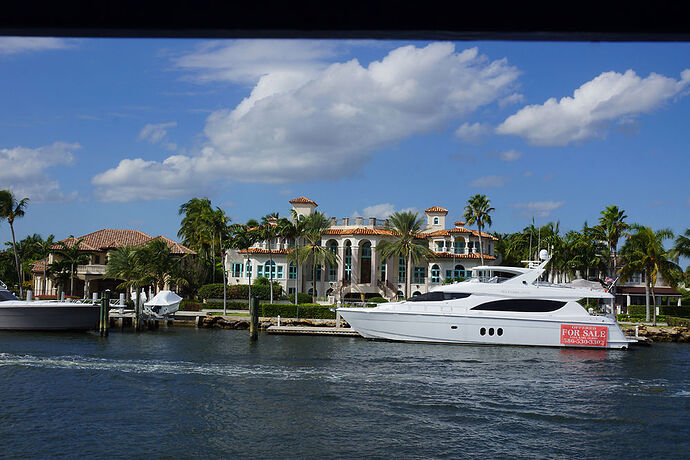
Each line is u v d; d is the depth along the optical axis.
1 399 22.27
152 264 59.28
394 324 38.66
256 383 25.92
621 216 69.38
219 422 19.95
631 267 58.81
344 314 39.81
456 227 83.25
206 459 16.55
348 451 17.33
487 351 35.59
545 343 37.22
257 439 18.30
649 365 32.47
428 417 20.80
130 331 47.88
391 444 17.97
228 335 45.56
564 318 37.22
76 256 71.25
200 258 74.38
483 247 78.50
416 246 68.88
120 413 20.81
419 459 16.78
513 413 21.50
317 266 76.94
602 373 29.69
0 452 16.70
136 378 26.55
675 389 26.03
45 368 28.38
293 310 55.25
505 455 17.19
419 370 29.33
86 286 71.06
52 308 43.09
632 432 19.47
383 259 70.31
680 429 19.84
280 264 74.62
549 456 17.16
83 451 16.95
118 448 17.25
